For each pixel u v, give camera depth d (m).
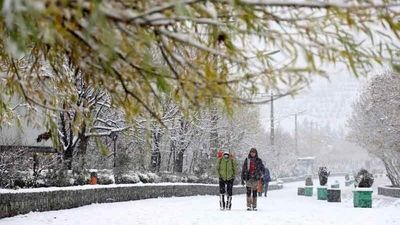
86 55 6.32
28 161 33.28
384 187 62.88
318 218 27.66
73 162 42.19
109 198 37.84
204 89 6.49
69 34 5.64
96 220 26.23
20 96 10.05
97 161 51.94
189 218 27.39
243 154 75.75
